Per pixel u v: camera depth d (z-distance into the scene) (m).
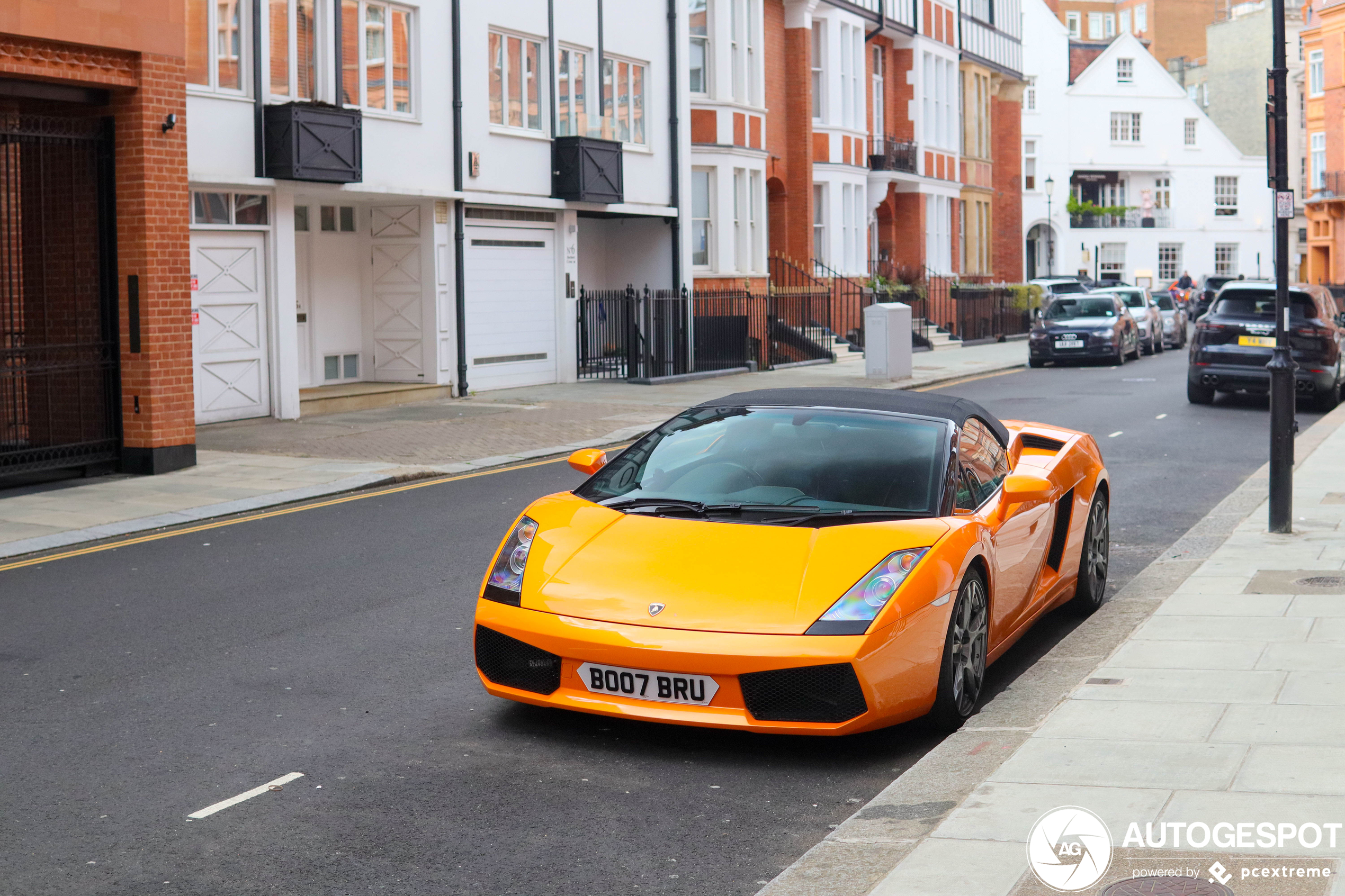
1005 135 51.34
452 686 6.37
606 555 5.59
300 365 19.78
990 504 6.34
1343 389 22.17
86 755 5.39
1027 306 45.19
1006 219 51.44
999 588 6.18
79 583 8.76
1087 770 4.75
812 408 6.61
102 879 4.20
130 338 13.44
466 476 13.83
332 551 9.79
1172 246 73.19
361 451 15.13
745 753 5.44
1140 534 10.38
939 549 5.51
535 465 14.71
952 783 4.86
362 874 4.24
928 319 38.97
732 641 5.07
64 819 4.70
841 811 4.82
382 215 20.75
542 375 23.42
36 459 12.97
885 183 38.00
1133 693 5.75
